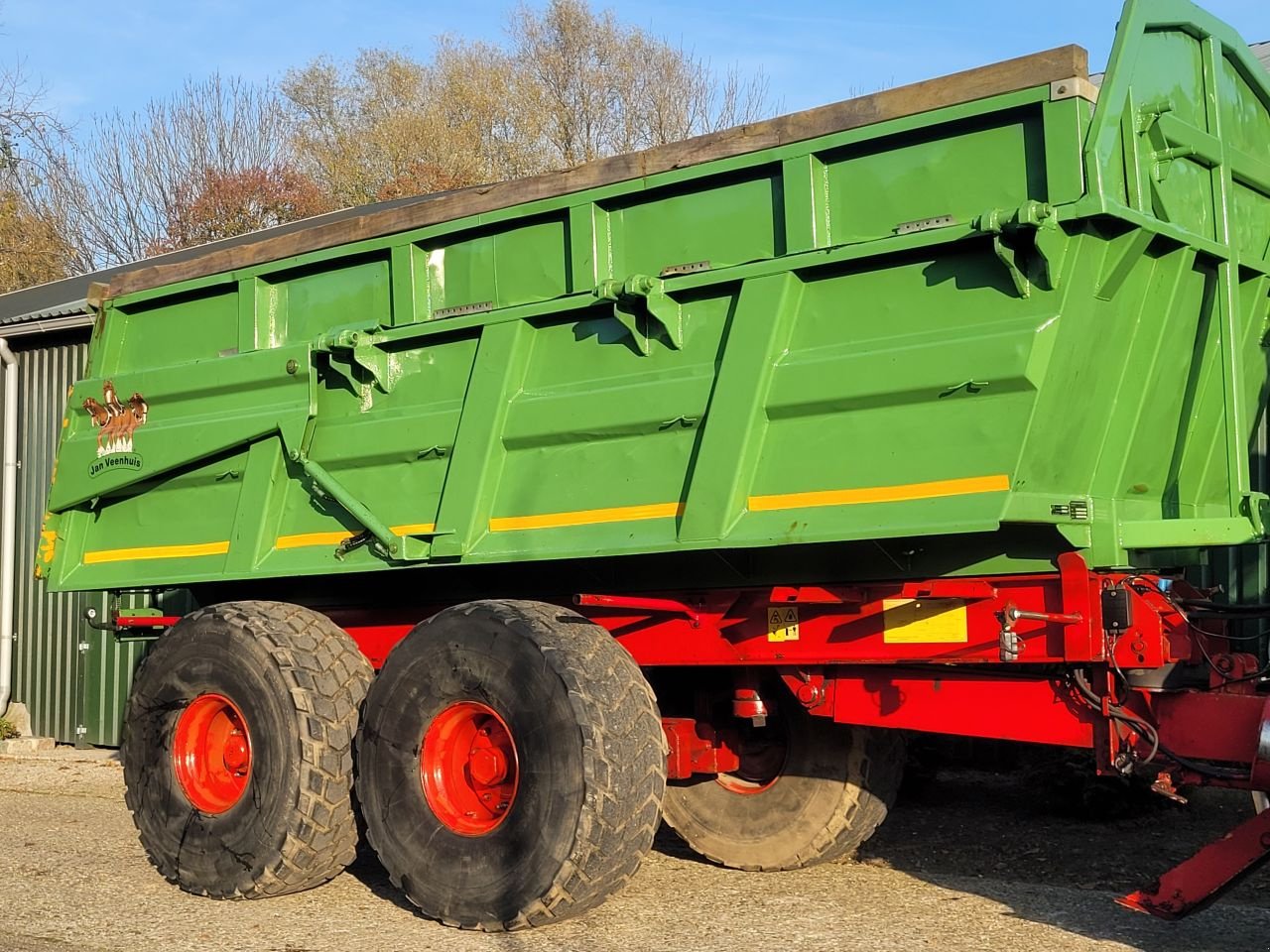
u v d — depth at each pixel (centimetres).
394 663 562
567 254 576
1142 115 476
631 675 528
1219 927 508
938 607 502
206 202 3572
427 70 3884
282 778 578
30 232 3431
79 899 593
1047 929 507
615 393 545
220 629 610
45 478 1280
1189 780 464
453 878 529
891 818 757
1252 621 643
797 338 508
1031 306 455
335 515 630
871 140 494
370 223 636
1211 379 541
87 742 1234
